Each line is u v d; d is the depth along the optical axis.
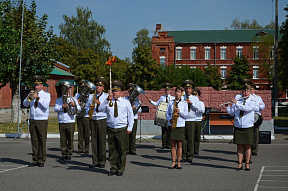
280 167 9.42
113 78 64.56
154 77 47.59
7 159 10.75
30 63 22.59
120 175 8.38
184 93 10.80
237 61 53.47
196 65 64.62
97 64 59.47
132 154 11.75
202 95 18.12
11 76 22.03
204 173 8.66
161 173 8.67
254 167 9.44
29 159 10.76
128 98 11.64
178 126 9.14
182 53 64.94
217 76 55.72
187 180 7.89
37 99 9.50
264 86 62.62
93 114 9.38
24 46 22.84
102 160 9.40
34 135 9.62
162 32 64.56
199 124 11.46
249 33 66.12
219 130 17.62
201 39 65.69
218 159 10.79
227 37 65.75
